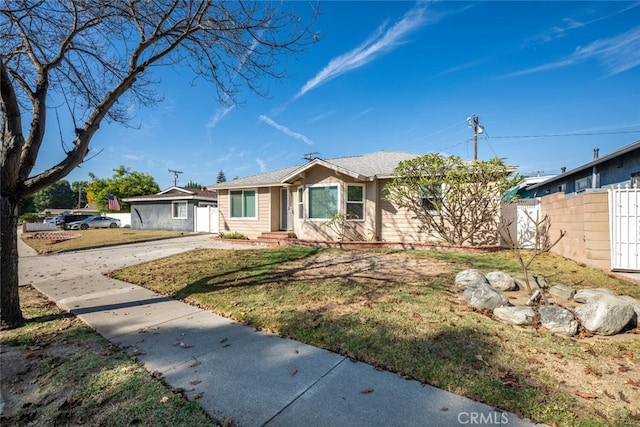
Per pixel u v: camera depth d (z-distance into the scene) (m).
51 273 8.27
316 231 12.79
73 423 2.33
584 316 3.69
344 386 2.63
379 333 3.57
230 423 2.22
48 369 3.15
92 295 5.86
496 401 2.35
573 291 4.77
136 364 3.15
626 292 5.05
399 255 9.23
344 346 3.32
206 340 3.68
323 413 2.29
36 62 4.79
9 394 2.76
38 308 5.23
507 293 5.14
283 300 4.97
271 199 15.23
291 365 3.02
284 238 13.53
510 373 2.71
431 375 2.71
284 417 2.27
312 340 3.53
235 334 3.83
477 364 2.87
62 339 3.88
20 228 32.44
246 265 8.06
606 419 2.15
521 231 10.08
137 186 36.47
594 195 6.69
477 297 4.45
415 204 11.12
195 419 2.29
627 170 10.90
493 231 10.46
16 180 4.43
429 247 10.61
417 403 2.37
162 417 2.33
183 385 2.74
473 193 10.10
